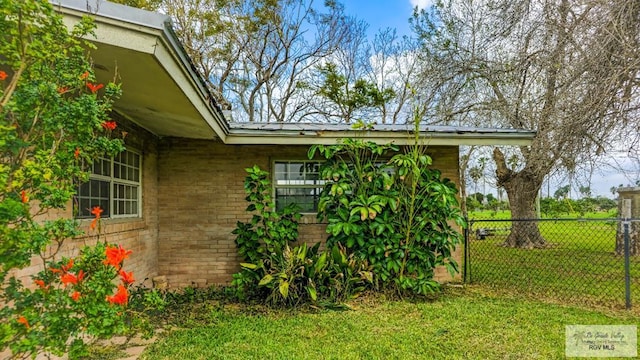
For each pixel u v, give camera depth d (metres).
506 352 3.41
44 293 2.13
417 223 5.51
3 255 1.92
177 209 6.37
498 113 9.94
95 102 2.31
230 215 6.41
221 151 6.44
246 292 5.47
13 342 1.95
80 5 2.42
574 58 6.33
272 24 16.08
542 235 10.67
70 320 2.19
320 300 5.05
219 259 6.38
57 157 2.17
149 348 3.54
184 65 3.15
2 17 1.93
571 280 6.47
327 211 5.67
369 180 5.57
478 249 9.90
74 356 2.27
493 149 11.64
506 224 11.87
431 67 10.76
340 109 16.98
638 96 5.60
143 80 3.23
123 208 5.21
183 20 14.34
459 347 3.54
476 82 10.27
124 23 2.50
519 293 5.62
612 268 7.47
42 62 2.10
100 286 2.31
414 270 5.45
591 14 5.91
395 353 3.41
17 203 1.88
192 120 4.72
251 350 3.49
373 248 5.36
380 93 16.44
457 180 6.50
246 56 16.33
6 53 1.99
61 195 2.16
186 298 5.39
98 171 4.40
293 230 5.80
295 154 6.53
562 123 6.17
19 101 1.98
